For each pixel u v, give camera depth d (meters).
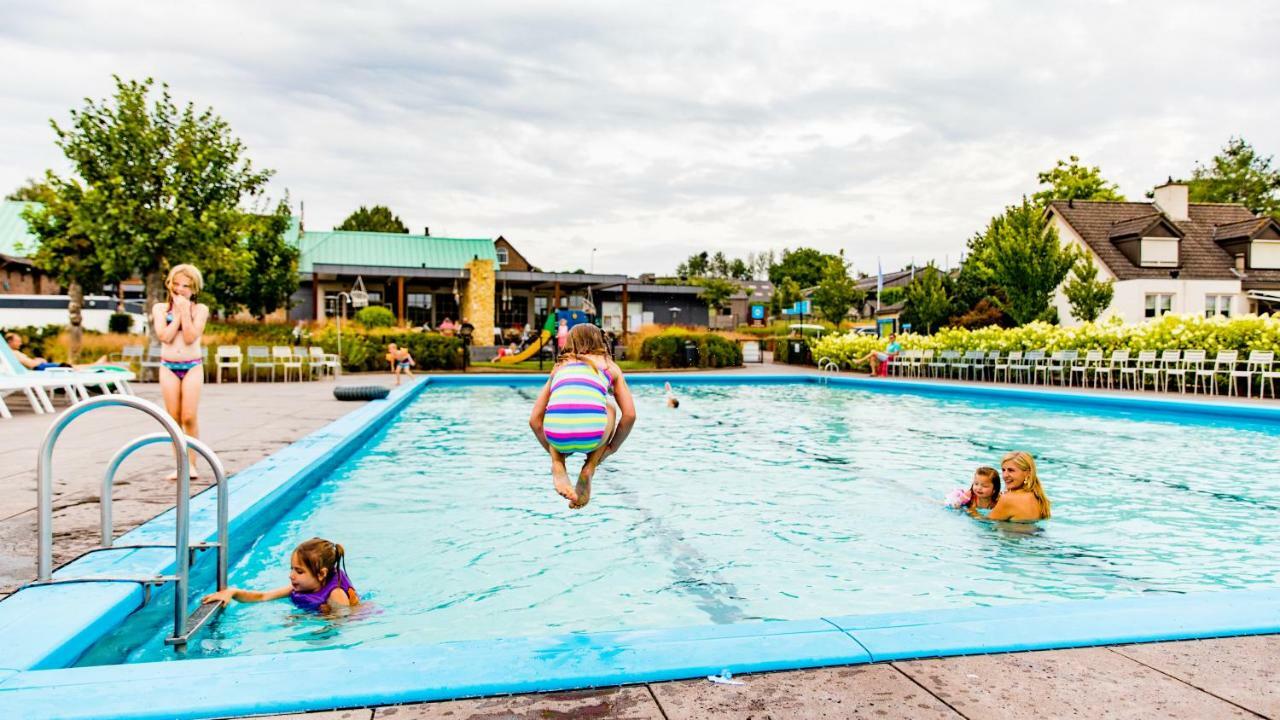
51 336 22.20
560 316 29.47
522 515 5.77
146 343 19.69
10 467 6.05
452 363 25.42
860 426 11.93
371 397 13.23
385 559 4.58
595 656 2.37
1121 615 2.73
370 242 42.44
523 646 2.46
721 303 58.81
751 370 27.25
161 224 17.47
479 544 4.94
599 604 3.82
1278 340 14.98
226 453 6.95
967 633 2.56
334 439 7.90
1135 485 7.08
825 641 2.49
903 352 24.09
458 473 7.55
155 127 17.73
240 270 19.81
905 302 38.19
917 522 5.63
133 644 3.09
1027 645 2.48
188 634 3.19
